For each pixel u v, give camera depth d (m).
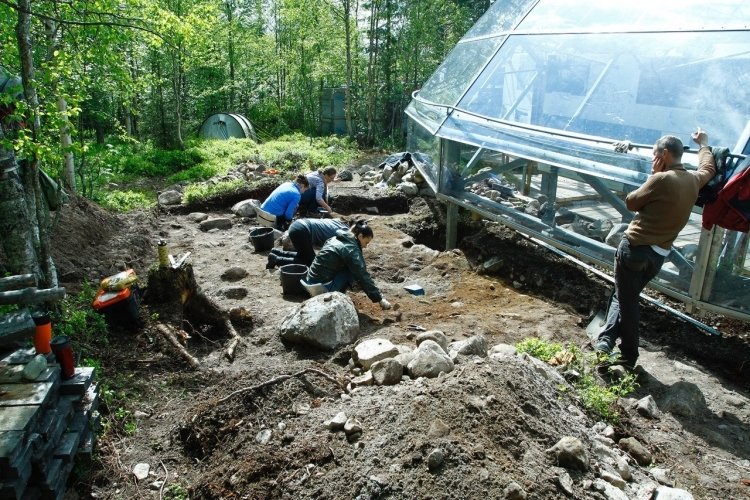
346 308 4.53
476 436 2.69
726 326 4.88
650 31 5.24
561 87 5.84
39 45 6.29
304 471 2.77
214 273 6.25
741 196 3.68
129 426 3.54
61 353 2.95
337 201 9.27
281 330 4.49
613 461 2.91
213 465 3.14
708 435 3.44
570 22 6.29
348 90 18.84
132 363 4.21
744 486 2.99
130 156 13.89
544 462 2.65
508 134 6.00
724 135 4.13
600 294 5.41
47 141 4.11
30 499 2.51
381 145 18.62
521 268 6.24
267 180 10.14
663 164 3.69
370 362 3.84
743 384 4.16
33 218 4.35
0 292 2.95
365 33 19.64
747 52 4.40
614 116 5.12
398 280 6.33
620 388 3.80
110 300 4.38
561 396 3.45
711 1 5.03
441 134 7.18
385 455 2.71
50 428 2.63
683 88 4.68
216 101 23.84
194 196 9.20
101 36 5.95
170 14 7.30
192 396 3.90
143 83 10.15
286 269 5.69
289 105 23.33
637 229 3.75
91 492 2.99
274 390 3.58
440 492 2.42
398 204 9.42
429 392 3.04
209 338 4.68
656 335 4.79
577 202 5.23
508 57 6.91
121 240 7.02
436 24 18.80
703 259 4.10
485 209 6.61
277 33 24.19
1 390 2.65
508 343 4.58
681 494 2.71
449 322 4.97
